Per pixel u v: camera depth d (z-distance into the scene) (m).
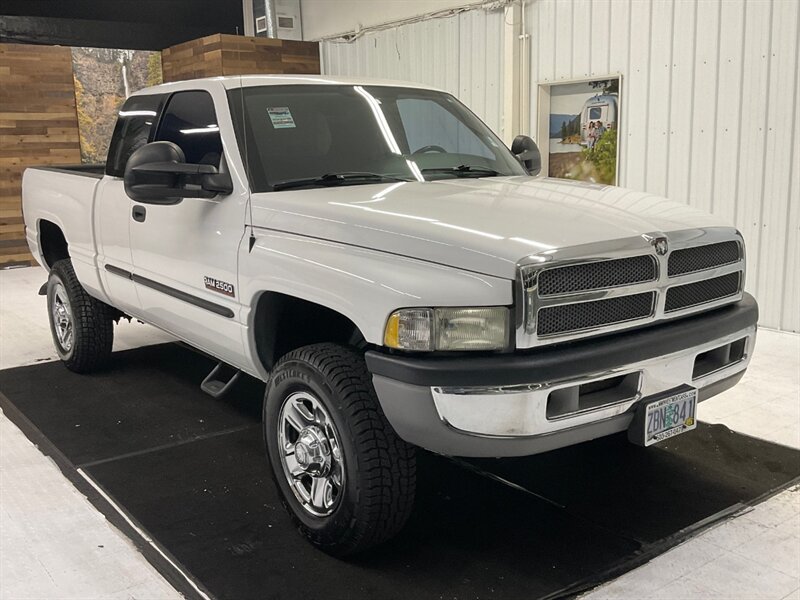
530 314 2.32
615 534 2.90
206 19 11.92
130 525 3.00
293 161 3.25
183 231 3.46
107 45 10.52
